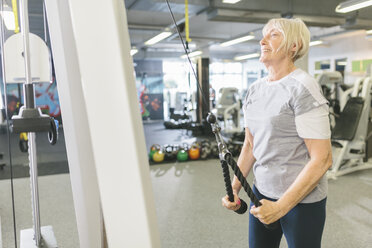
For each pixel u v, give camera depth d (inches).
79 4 14.5
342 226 96.5
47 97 176.1
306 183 34.9
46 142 218.5
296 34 37.5
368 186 135.7
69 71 19.7
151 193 16.2
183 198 124.6
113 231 15.4
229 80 553.9
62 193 129.6
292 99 36.5
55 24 21.7
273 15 229.1
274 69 39.8
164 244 87.7
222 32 404.2
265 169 41.2
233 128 271.9
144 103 447.8
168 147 202.2
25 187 134.8
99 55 14.6
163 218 105.6
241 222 101.4
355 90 161.2
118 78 14.5
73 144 21.2
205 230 96.1
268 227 34.7
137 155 14.9
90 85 14.7
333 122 182.7
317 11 240.8
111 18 14.3
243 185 30.7
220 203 118.6
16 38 28.9
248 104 43.3
